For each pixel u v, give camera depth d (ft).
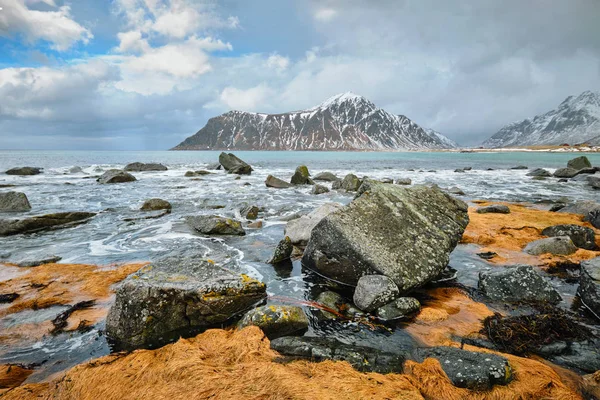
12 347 20.42
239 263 35.29
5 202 64.39
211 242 43.19
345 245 29.84
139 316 21.53
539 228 45.85
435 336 21.33
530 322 21.94
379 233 31.40
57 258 36.35
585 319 22.98
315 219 43.62
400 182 110.83
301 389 15.65
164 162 273.75
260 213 62.18
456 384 16.26
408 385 16.17
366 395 15.31
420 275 28.19
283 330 22.07
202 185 106.63
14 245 41.88
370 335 21.62
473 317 23.73
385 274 27.22
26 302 25.54
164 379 16.99
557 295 25.96
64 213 53.26
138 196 82.69
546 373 17.08
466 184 112.88
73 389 16.51
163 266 26.68
